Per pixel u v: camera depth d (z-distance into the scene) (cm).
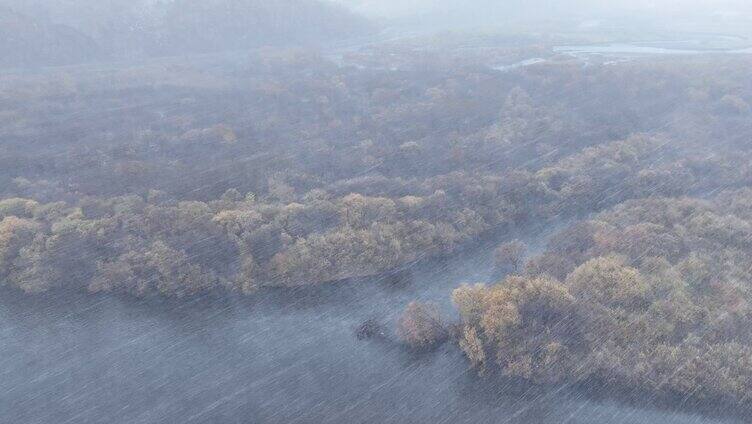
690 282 5234
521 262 6009
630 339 4744
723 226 5919
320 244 6072
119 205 6569
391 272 6084
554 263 5712
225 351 5219
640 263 5484
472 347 4897
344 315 5588
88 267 5903
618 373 4588
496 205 6862
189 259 5966
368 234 6191
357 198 6644
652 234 5841
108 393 4800
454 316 5422
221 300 5741
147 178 7394
